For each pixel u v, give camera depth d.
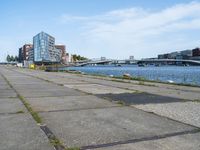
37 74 38.44
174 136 5.87
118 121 7.28
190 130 6.34
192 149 5.03
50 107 9.45
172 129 6.43
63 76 32.25
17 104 10.16
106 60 159.12
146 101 10.93
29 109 9.02
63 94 13.38
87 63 150.50
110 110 8.88
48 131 6.26
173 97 12.25
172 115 8.02
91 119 7.52
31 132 6.18
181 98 11.91
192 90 15.57
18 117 7.79
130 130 6.35
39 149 5.04
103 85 19.19
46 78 27.92
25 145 5.26
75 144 5.32
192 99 11.58
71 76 32.31
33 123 7.04
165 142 5.45
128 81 23.36
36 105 9.88
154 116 7.90
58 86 18.17
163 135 5.95
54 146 5.20
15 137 5.78
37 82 22.05
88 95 12.95
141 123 7.04
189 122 7.13
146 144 5.33
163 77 44.47
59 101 10.91
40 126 6.73
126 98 11.86
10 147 5.15
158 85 19.22
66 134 6.02
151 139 5.66
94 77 29.97
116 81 23.52
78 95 12.95
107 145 5.27
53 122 7.15
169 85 19.27
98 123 7.05
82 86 18.22
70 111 8.70
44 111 8.69
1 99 11.58
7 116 7.92
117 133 6.10
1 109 9.05
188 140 5.58
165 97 12.24
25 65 127.69
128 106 9.68
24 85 18.97
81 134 6.02
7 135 5.93
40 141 5.50
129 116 7.91
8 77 29.92
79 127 6.63
